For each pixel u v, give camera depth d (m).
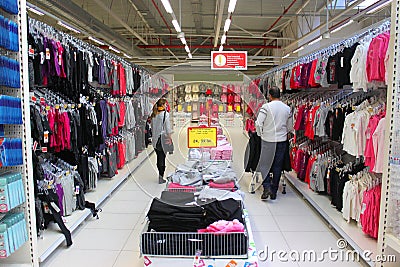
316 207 4.45
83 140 4.85
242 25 12.35
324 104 5.16
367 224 3.31
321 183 4.86
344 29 11.28
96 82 5.83
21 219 2.40
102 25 8.23
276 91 5.03
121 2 9.01
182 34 8.41
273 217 4.33
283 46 12.91
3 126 2.35
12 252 2.28
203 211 2.72
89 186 5.15
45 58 3.72
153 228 2.59
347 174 4.06
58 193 3.91
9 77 2.24
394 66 2.23
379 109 3.40
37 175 3.40
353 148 3.65
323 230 3.89
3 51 2.38
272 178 5.12
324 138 5.49
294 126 6.20
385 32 3.21
